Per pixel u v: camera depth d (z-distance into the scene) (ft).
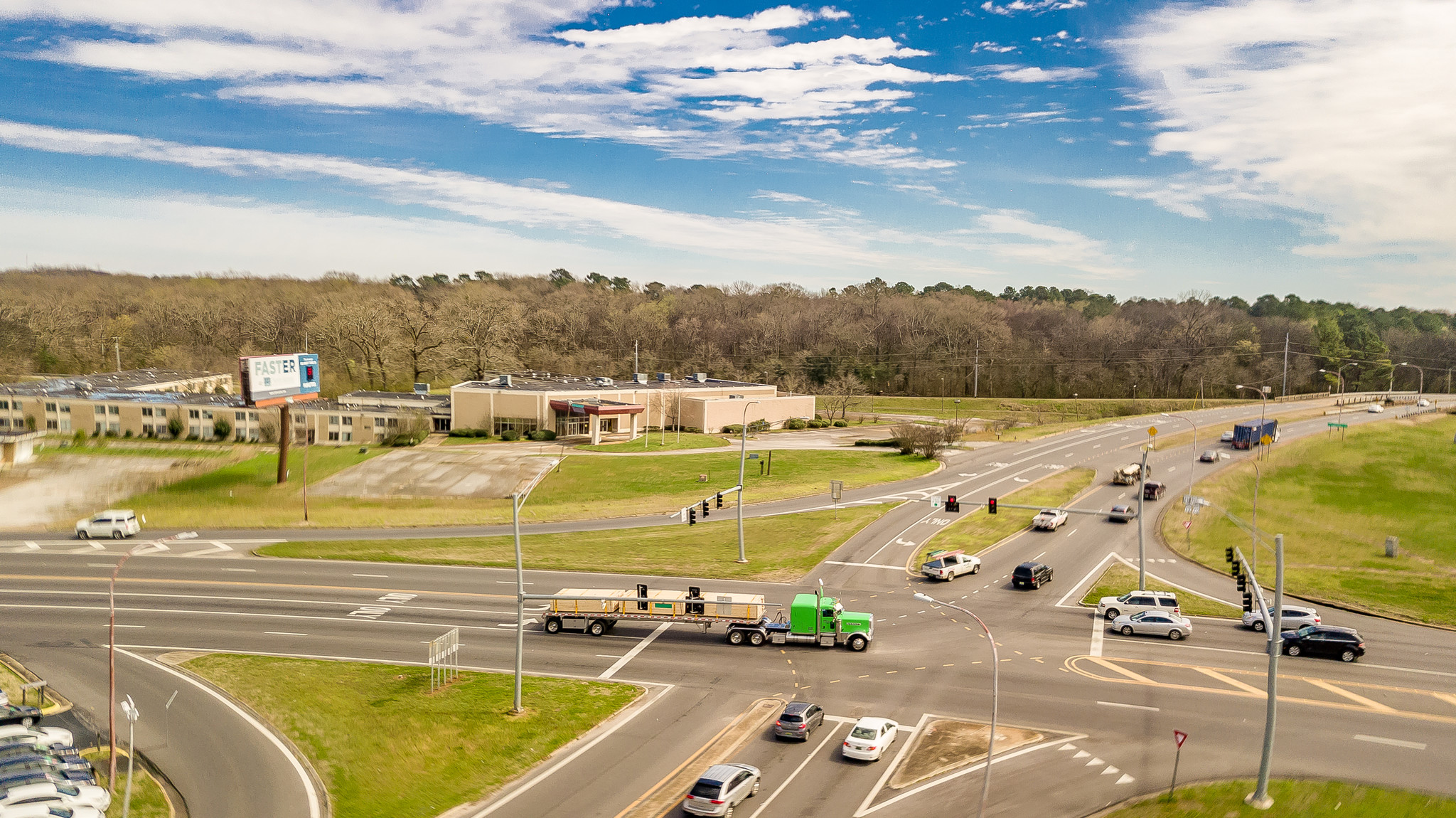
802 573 215.72
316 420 429.38
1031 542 249.96
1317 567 218.79
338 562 224.94
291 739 127.13
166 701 139.74
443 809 107.86
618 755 121.60
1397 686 142.41
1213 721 129.08
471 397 447.01
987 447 419.74
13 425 440.86
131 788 110.73
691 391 498.28
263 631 173.37
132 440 421.59
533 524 274.98
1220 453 381.40
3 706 127.44
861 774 114.62
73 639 167.43
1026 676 148.56
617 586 203.92
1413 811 101.50
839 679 148.56
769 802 107.24
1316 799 104.73
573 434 442.91
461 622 179.63
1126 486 325.01
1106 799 107.14
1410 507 279.08
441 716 133.90
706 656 160.97
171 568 216.54
